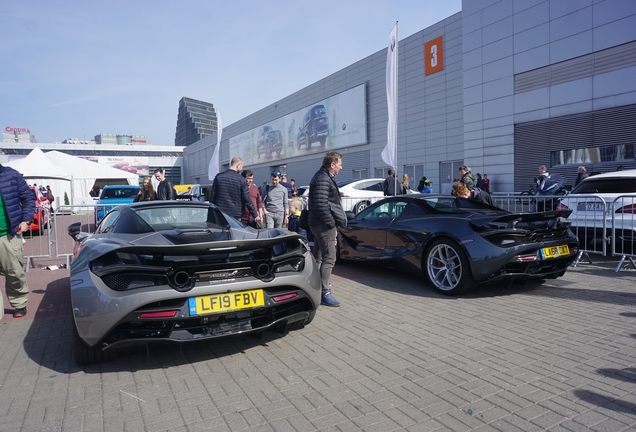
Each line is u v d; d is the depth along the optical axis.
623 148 14.16
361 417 2.48
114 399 2.74
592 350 3.42
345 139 29.64
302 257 3.67
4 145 84.81
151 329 3.00
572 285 5.59
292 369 3.17
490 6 18.14
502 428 2.33
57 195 25.64
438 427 2.35
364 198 11.49
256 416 2.51
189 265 3.06
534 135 16.86
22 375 3.10
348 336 3.87
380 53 26.22
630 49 13.84
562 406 2.56
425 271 5.54
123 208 4.26
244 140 49.34
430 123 22.73
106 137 166.75
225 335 3.15
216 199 6.40
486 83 18.56
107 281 3.01
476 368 3.12
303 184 36.66
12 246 4.38
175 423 2.44
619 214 6.72
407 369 3.13
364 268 6.99
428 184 14.98
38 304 5.10
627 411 2.49
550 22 15.98
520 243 4.79
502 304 4.80
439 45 21.83
